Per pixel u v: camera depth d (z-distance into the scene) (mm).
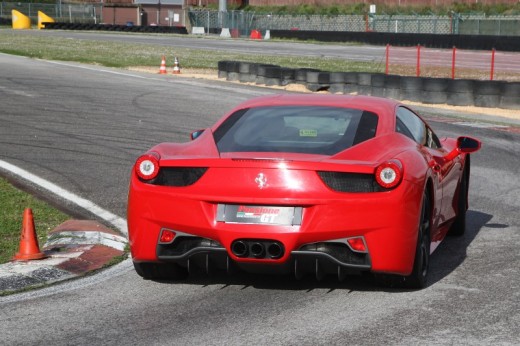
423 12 88125
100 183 12680
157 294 7090
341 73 30719
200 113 22234
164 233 6918
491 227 10172
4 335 5980
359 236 6566
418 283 7098
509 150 17391
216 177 6730
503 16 78250
